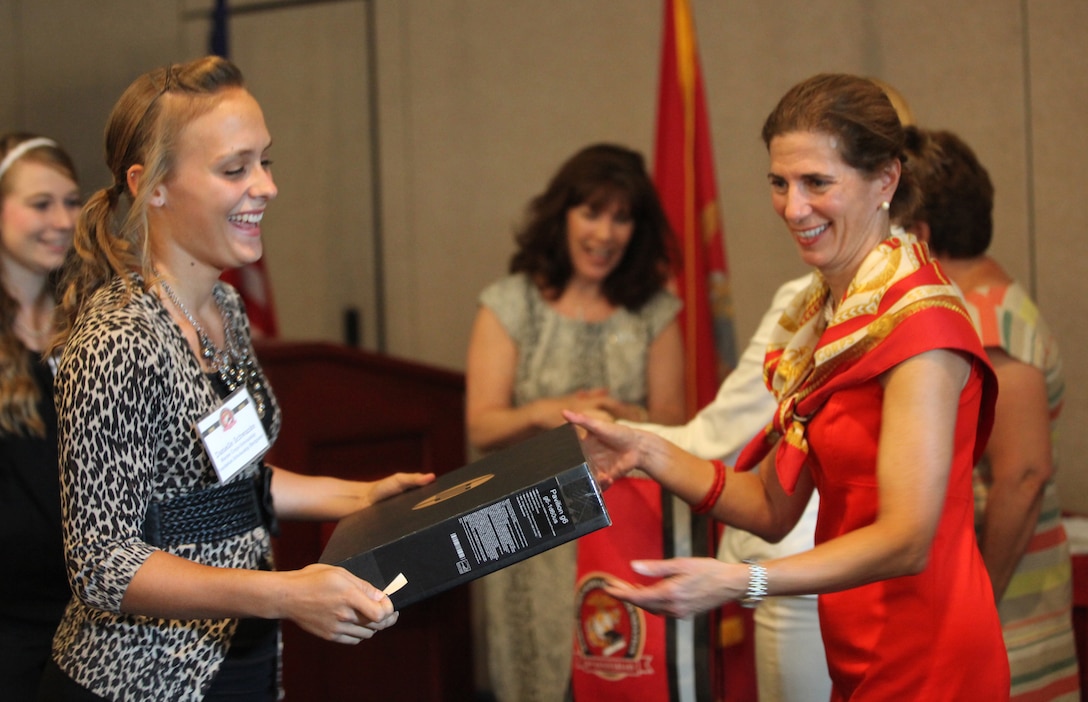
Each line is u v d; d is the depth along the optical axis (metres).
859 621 1.47
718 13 3.58
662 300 2.67
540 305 2.65
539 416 2.40
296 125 4.07
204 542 1.49
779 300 1.96
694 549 1.96
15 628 1.94
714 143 3.61
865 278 1.40
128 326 1.39
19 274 2.21
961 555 1.42
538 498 1.33
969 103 3.26
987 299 1.93
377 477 2.72
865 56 3.40
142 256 1.49
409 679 2.80
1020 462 1.88
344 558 1.34
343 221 4.05
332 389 2.61
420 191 3.97
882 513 1.34
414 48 3.93
